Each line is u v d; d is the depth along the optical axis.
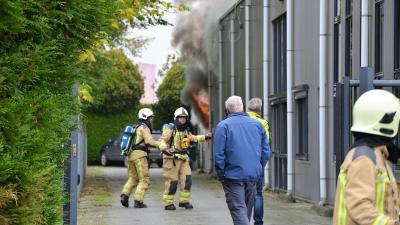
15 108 4.82
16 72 5.03
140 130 15.44
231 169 9.62
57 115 5.26
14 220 4.91
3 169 4.64
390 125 4.45
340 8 15.00
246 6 23.28
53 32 5.55
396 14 12.48
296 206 16.38
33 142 4.93
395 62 12.49
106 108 40.41
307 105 17.12
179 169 15.30
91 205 16.23
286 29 19.17
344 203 4.39
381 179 4.34
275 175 20.17
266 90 20.62
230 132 9.61
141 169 15.41
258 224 11.16
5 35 4.97
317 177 16.25
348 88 7.39
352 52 14.24
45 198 5.27
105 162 38.38
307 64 17.08
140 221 13.34
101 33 5.95
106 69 17.67
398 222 4.18
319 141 15.98
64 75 5.61
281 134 19.66
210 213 14.62
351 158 4.42
